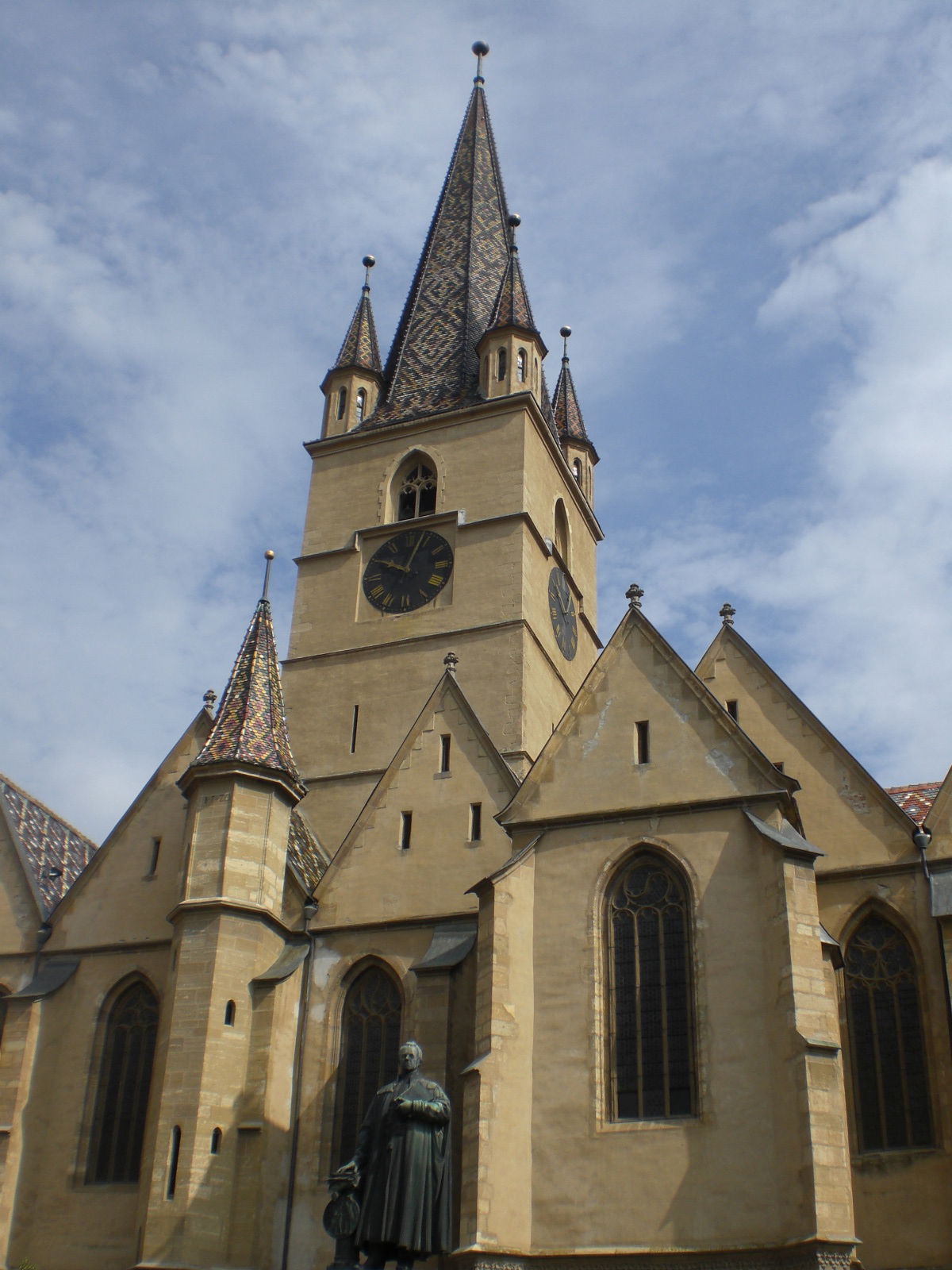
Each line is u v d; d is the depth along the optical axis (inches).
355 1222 1213.1
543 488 2910.9
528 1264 1620.3
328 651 2731.3
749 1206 1571.1
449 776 2134.6
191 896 2005.4
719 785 1814.7
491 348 2979.8
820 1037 1596.9
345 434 2992.1
